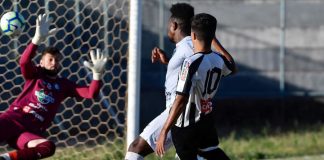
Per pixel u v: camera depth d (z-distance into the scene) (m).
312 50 49.06
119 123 38.81
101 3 36.62
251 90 48.50
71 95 25.05
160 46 46.16
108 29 38.34
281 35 48.66
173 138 21.23
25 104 24.53
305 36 49.06
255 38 48.56
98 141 36.84
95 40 38.03
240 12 48.44
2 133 23.95
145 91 45.94
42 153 23.55
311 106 48.53
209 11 48.09
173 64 22.22
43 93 24.59
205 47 20.69
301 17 48.94
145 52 46.09
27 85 24.75
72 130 38.12
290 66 49.00
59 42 36.69
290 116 47.91
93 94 24.56
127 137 30.28
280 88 48.50
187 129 20.92
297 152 35.72
